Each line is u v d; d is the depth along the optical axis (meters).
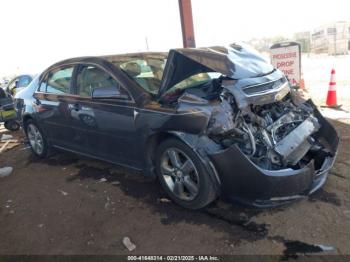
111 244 3.07
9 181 4.82
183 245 2.95
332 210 3.25
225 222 3.20
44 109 4.99
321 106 7.48
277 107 3.78
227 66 3.48
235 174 3.04
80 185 4.34
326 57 19.95
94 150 4.42
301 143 3.49
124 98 3.72
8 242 3.28
